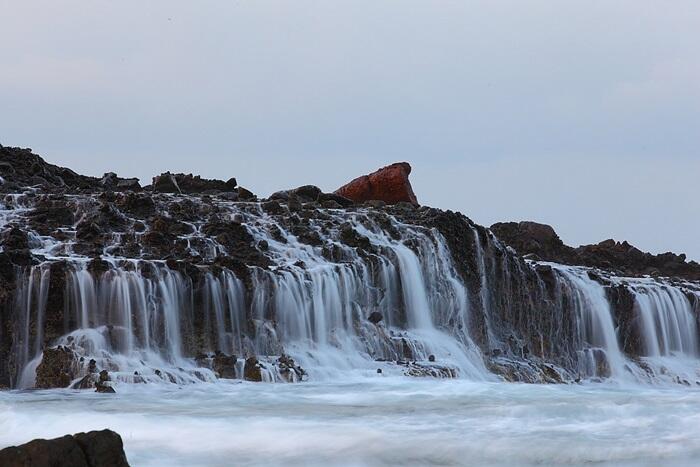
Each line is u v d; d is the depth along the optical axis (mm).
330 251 62281
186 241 58844
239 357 54625
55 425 38250
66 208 60188
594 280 74750
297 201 70312
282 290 57094
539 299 71375
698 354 77562
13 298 50625
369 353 59281
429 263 65188
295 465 33688
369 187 84062
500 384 53938
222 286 55125
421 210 71062
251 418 39969
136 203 62000
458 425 39250
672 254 91625
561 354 71562
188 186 75625
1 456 27094
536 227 85875
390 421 39906
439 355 61469
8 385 49719
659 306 76312
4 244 54344
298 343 57281
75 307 51438
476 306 67188
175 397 45469
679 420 40344
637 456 35594
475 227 69188
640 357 74500
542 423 39906
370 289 61562
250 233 62188
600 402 43938
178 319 53562
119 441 28188
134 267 53062
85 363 48875
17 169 68000
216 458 34125
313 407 43125
